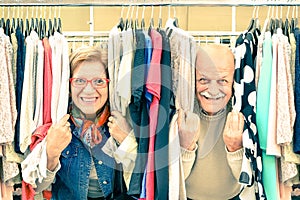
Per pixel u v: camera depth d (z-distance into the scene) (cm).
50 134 216
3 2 222
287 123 209
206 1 224
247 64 215
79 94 218
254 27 221
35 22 236
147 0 221
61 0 226
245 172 213
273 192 212
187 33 216
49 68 219
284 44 212
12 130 213
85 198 220
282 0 220
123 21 240
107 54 217
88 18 254
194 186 226
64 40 218
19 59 218
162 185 213
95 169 220
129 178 218
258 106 214
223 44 225
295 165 214
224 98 218
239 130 216
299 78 211
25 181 216
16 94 218
